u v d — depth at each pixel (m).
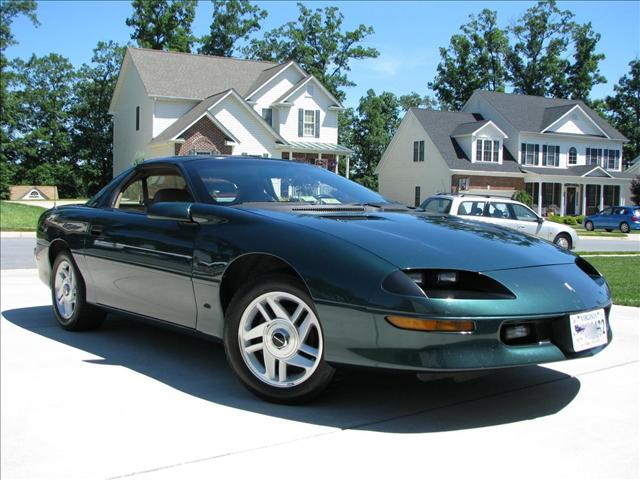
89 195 57.34
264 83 36.78
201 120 31.84
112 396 3.32
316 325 3.02
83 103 57.44
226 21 56.22
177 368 3.86
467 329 2.72
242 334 3.28
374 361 2.81
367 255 2.94
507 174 42.19
